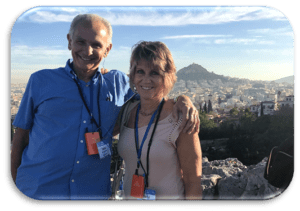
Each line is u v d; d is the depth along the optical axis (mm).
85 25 1575
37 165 1696
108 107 1775
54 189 1697
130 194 1649
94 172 1743
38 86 1654
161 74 1490
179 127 1487
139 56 1483
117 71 1970
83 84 1724
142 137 1573
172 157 1549
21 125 1700
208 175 2744
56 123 1664
